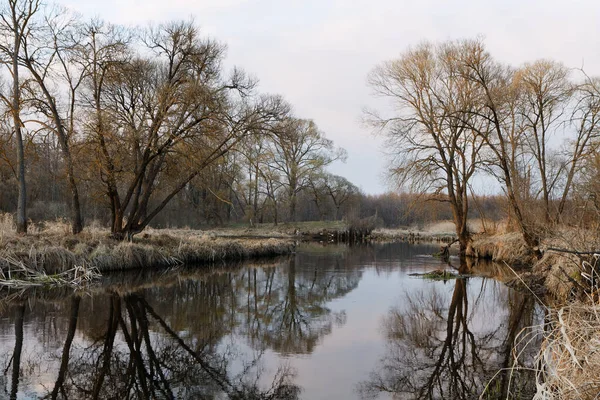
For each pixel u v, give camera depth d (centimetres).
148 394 661
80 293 1351
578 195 1271
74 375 732
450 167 2436
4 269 1423
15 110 1678
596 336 434
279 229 4550
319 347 894
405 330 1022
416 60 2388
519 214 1758
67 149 1781
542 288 1358
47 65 1773
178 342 918
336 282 1689
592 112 1595
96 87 1827
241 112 1953
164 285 1545
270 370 764
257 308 1244
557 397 405
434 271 1850
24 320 1043
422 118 2395
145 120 1780
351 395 657
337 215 5628
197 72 1966
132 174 1914
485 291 1488
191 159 1823
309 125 4541
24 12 1689
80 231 1898
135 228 2000
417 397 643
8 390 661
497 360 820
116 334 960
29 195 3128
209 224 4562
